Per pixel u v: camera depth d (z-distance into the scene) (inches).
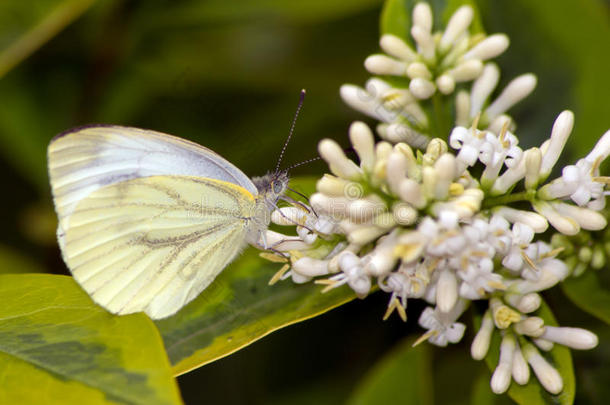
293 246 11.5
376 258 11.1
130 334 11.1
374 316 12.8
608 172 11.7
